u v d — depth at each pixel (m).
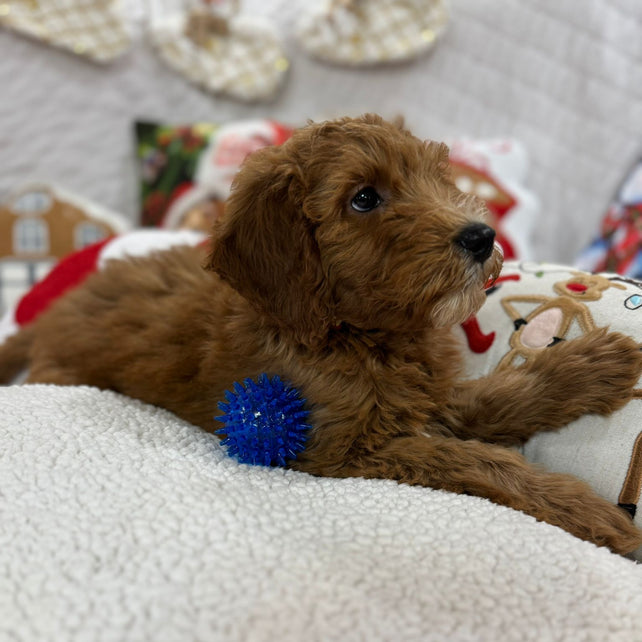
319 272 0.43
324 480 0.40
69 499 0.35
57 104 1.03
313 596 0.29
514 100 1.07
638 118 1.04
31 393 0.49
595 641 0.29
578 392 0.43
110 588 0.29
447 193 0.44
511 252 0.91
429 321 0.41
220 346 0.47
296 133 0.45
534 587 0.31
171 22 1.03
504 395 0.44
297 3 1.08
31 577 0.29
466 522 0.35
